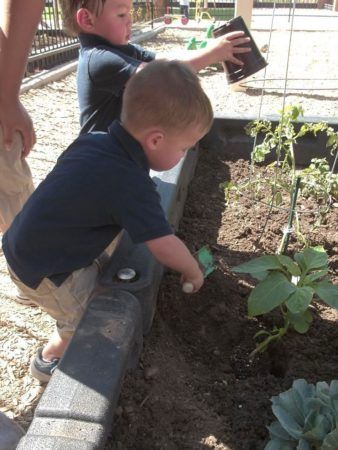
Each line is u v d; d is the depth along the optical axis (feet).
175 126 4.85
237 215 9.54
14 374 6.64
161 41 35.78
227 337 6.88
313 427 4.68
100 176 4.92
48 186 5.17
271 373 6.48
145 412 5.26
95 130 7.41
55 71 22.12
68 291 5.67
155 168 5.38
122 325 5.24
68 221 5.13
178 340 6.64
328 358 6.29
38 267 5.41
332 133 9.20
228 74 8.36
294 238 8.82
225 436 5.21
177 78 4.83
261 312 6.00
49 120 16.21
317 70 24.45
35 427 4.28
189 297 7.13
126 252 6.31
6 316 7.59
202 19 50.80
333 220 9.37
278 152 9.03
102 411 4.39
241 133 11.57
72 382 4.63
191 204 9.86
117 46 7.16
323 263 6.52
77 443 4.12
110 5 6.78
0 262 8.80
